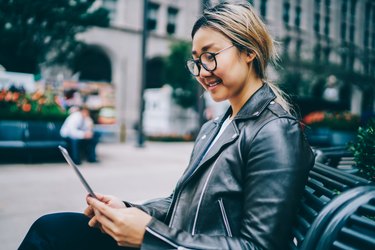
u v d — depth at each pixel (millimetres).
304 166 949
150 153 10984
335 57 30469
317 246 794
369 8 37562
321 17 34219
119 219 994
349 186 917
